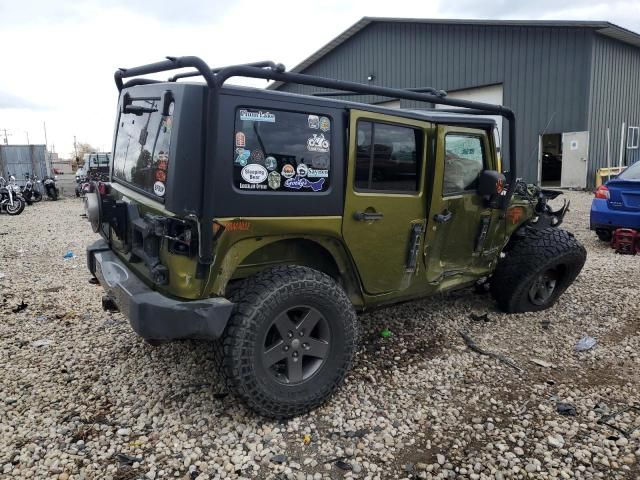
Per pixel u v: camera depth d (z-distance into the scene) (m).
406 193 3.68
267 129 2.93
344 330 3.21
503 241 4.68
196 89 2.70
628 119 18.42
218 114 2.70
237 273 3.19
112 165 4.23
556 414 3.16
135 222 3.16
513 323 4.64
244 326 2.83
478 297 5.31
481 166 4.32
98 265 3.64
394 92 3.40
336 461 2.72
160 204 2.94
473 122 4.03
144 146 3.27
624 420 3.07
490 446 2.84
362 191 3.40
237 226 2.85
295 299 2.99
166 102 2.84
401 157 3.62
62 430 2.96
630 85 18.23
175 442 2.86
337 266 3.47
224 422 3.04
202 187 2.72
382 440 2.91
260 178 2.92
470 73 18.52
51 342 4.23
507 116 4.23
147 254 2.99
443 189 3.92
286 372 3.10
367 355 3.98
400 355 3.99
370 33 21.55
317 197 3.15
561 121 16.62
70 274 6.60
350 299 3.65
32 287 5.93
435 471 2.65
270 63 3.00
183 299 2.82
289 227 3.05
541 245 4.66
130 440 2.89
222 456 2.75
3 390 3.43
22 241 9.41
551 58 16.55
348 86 3.16
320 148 3.15
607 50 16.59
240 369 2.84
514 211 4.66
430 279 4.09
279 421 3.07
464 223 4.22
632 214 7.44
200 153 2.71
